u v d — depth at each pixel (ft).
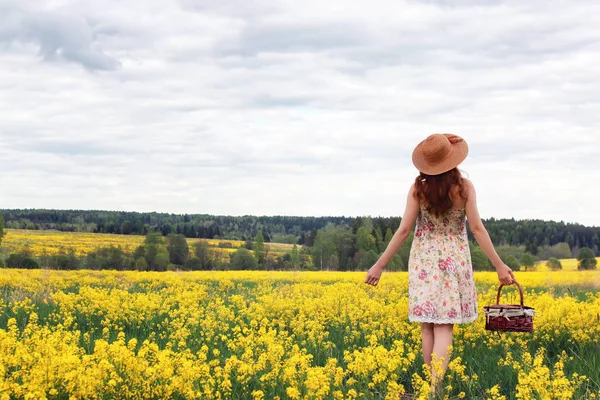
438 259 20.30
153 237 200.85
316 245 206.69
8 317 33.42
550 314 27.20
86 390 16.55
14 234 277.23
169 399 17.48
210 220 329.93
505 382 19.81
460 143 20.54
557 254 243.40
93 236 290.97
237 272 106.22
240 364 19.39
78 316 34.55
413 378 18.51
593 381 18.76
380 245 204.33
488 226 250.98
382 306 33.19
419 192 20.26
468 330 25.71
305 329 29.73
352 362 19.43
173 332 29.04
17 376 17.24
